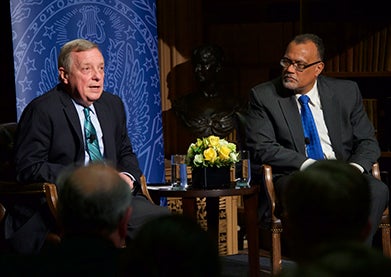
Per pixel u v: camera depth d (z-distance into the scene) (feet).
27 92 18.93
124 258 4.68
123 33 20.16
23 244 14.76
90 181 7.07
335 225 6.18
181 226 4.65
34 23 18.97
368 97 22.70
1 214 15.56
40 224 14.84
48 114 15.25
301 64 16.89
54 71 19.22
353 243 3.89
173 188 16.11
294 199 6.26
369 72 21.56
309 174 6.31
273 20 24.16
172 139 23.62
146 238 4.63
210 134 21.75
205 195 15.58
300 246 6.23
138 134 20.49
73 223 7.03
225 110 21.86
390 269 3.70
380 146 21.42
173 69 23.53
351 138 17.37
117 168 16.14
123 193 7.14
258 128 17.13
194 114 21.83
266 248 21.98
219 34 23.82
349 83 17.67
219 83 22.49
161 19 23.40
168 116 23.54
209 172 15.92
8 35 23.68
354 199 6.19
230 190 15.70
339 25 21.77
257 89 17.57
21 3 18.83
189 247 4.57
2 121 23.68
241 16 24.43
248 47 23.52
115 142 16.17
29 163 14.90
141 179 15.97
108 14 19.94
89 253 6.35
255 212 16.42
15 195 15.15
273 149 16.79
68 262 6.26
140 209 15.11
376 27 21.54
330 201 6.15
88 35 19.65
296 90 17.21
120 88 20.18
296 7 23.84
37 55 19.01
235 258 20.67
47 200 14.29
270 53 23.24
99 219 6.99
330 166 6.48
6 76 23.72
